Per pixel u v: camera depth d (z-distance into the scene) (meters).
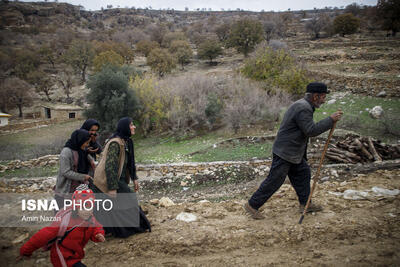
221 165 13.10
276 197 5.18
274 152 3.84
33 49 109.31
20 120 51.25
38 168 15.99
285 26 101.00
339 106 23.58
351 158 10.60
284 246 3.44
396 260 2.95
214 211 4.55
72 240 2.62
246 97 23.22
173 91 27.19
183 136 24.28
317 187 5.65
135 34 136.12
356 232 3.56
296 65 28.27
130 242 3.67
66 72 81.50
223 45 99.75
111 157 3.47
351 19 68.31
